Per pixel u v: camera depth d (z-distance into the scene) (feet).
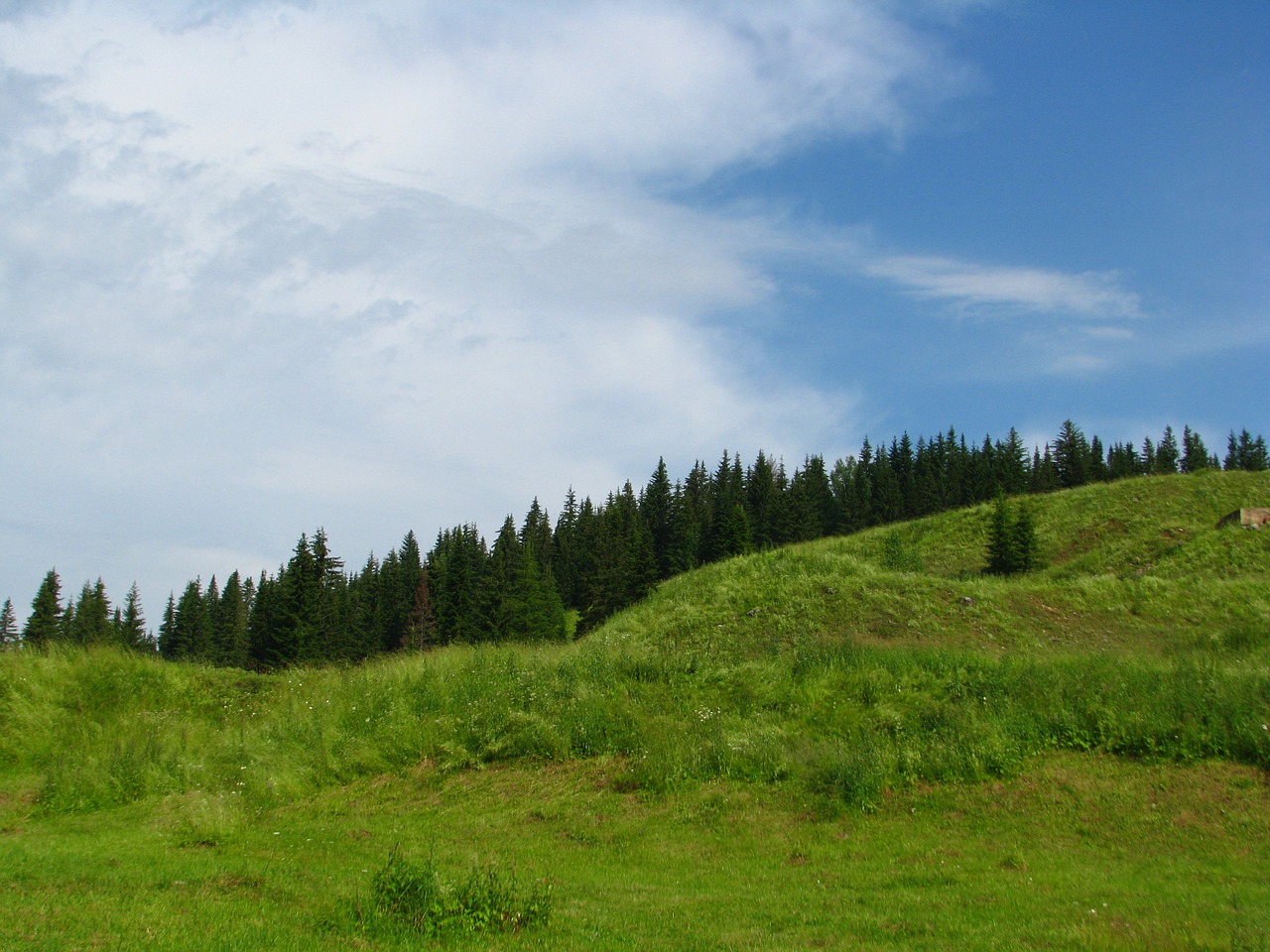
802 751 44.45
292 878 29.81
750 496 265.95
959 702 47.80
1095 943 24.13
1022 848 34.99
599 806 41.78
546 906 27.17
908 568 120.88
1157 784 39.24
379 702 53.11
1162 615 79.61
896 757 42.83
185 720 53.88
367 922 24.98
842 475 308.19
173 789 42.88
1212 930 25.12
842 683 51.98
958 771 41.65
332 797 44.45
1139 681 47.34
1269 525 104.83
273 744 48.37
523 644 71.20
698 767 44.09
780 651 60.70
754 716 49.21
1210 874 31.24
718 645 72.59
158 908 24.98
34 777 44.57
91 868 29.22
